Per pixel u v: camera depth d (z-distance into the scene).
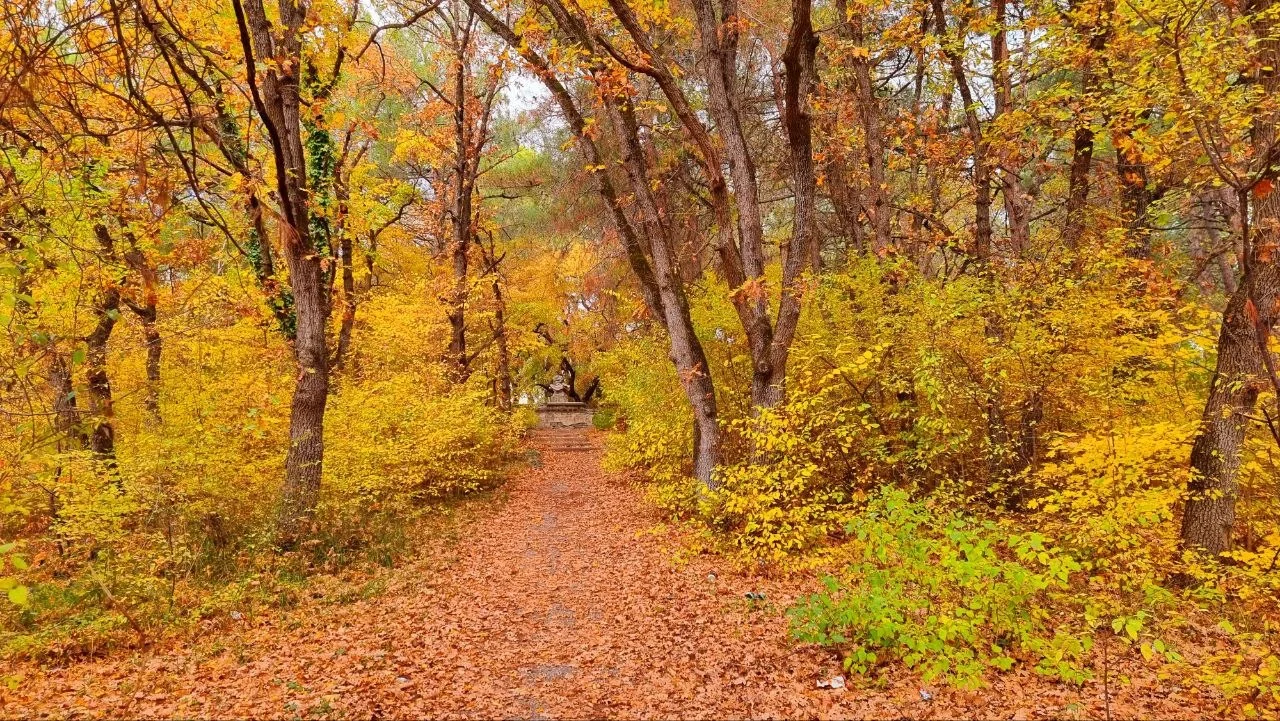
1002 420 8.03
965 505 7.62
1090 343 7.32
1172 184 9.12
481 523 11.36
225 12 7.62
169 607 6.19
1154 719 4.15
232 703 4.48
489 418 14.68
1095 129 7.75
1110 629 5.38
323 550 8.28
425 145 15.99
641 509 12.14
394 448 10.97
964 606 4.86
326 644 5.68
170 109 5.91
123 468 7.27
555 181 18.48
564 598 7.32
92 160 6.15
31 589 6.21
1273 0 5.49
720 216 8.55
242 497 8.61
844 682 4.80
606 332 26.75
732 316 10.99
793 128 8.05
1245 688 4.16
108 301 7.81
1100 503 6.11
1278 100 5.10
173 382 9.43
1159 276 8.24
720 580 7.50
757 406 8.13
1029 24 7.92
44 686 4.66
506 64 8.97
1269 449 6.24
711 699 4.70
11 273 4.45
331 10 8.52
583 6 8.23
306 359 8.62
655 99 13.28
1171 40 5.18
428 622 6.34
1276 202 5.39
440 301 16.16
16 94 3.87
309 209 9.35
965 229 12.66
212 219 5.79
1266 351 4.29
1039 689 4.60
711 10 8.74
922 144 12.04
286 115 8.38
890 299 9.00
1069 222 9.69
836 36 11.28
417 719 4.44
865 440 8.54
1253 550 6.21
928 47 9.80
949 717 4.28
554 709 4.66
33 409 4.89
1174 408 7.28
